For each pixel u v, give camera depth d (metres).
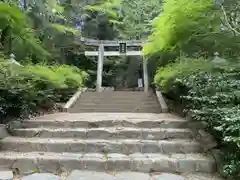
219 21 5.48
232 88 3.70
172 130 4.13
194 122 4.30
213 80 4.10
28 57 7.71
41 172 3.20
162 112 6.49
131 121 4.53
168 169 3.22
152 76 11.66
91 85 13.16
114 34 13.98
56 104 7.28
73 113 6.45
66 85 7.75
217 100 3.57
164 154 3.57
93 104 7.47
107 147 3.69
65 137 4.12
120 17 14.11
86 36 13.77
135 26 13.47
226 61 4.73
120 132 4.10
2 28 6.30
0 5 5.65
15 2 7.47
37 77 6.14
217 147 3.48
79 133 4.14
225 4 5.03
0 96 4.62
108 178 2.97
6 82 4.79
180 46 6.38
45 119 4.88
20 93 4.89
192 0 5.48
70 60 12.71
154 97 8.09
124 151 3.67
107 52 11.91
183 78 4.98
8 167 3.25
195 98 3.81
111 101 7.78
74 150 3.71
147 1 13.53
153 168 3.23
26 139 3.95
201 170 3.18
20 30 6.64
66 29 9.85
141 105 7.33
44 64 7.91
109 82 14.48
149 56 8.38
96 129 4.17
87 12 13.66
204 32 5.82
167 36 6.40
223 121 3.12
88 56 12.91
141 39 12.38
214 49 5.91
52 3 9.62
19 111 4.84
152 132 4.08
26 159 3.29
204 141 3.69
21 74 5.58
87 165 3.27
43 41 9.43
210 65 4.76
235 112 2.99
